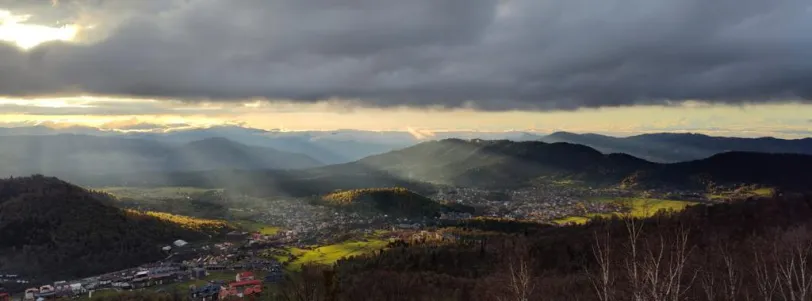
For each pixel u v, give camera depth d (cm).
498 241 11525
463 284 8056
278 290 8031
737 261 5534
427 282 8350
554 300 5753
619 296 2923
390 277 8619
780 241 6600
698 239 7838
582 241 9262
